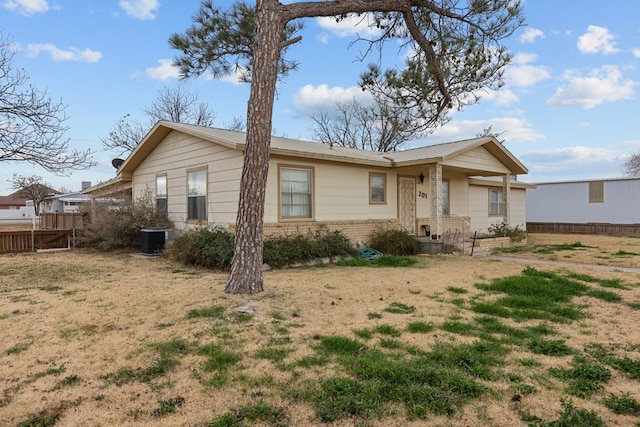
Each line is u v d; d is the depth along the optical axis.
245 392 2.99
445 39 8.08
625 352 3.88
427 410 2.71
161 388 3.07
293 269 9.12
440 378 3.13
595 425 2.50
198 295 5.81
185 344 3.92
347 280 7.39
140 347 3.87
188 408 2.77
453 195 15.71
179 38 10.33
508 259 11.12
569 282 7.22
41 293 6.22
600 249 13.45
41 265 9.59
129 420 2.63
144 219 12.59
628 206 21.03
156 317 4.81
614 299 6.07
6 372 3.35
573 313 5.24
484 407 2.76
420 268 9.17
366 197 12.63
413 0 7.78
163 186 13.25
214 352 3.71
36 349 3.84
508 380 3.20
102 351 3.78
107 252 12.55
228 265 8.76
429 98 9.23
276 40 6.09
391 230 12.55
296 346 3.88
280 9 6.18
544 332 4.48
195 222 11.52
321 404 2.79
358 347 3.86
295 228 10.63
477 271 8.68
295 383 3.12
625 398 2.84
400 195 13.75
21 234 12.84
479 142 13.41
